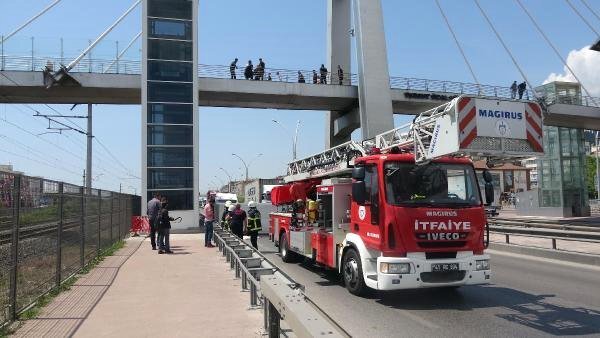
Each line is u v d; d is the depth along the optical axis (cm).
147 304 836
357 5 4259
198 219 2947
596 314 815
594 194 8644
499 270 1308
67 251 1053
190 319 734
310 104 4606
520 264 1428
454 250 873
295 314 463
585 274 1238
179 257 1524
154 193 2917
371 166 913
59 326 692
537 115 875
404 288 838
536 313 823
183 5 3119
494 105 845
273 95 4241
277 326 602
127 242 2095
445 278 861
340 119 4912
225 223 2334
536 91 4700
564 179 4038
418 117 963
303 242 1275
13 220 705
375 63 4181
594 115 4509
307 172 1518
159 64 3044
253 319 734
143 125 2972
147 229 2581
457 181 916
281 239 1552
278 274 740
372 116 4128
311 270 1324
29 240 786
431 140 883
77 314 764
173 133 3005
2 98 4075
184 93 3058
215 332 665
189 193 2966
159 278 1112
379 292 987
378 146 1182
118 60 3800
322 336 390
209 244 1908
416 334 698
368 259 916
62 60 3700
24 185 758
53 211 930
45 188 874
